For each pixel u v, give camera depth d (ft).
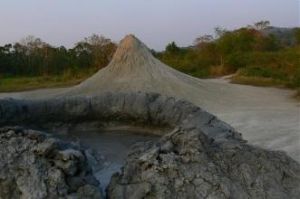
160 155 20.11
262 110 62.34
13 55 155.12
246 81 101.55
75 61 154.10
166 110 37.04
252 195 19.54
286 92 83.87
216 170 19.75
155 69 80.33
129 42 85.25
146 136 37.73
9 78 132.87
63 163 19.25
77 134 39.14
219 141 22.50
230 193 19.24
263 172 20.52
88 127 40.22
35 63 152.25
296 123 51.70
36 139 20.17
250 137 44.73
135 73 78.69
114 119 40.09
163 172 19.62
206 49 163.63
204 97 72.02
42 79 120.98
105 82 77.46
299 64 106.01
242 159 20.75
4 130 20.74
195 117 33.24
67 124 39.73
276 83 97.14
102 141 36.47
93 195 19.38
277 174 20.65
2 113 36.50
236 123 52.47
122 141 36.22
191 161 19.93
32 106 38.45
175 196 19.10
